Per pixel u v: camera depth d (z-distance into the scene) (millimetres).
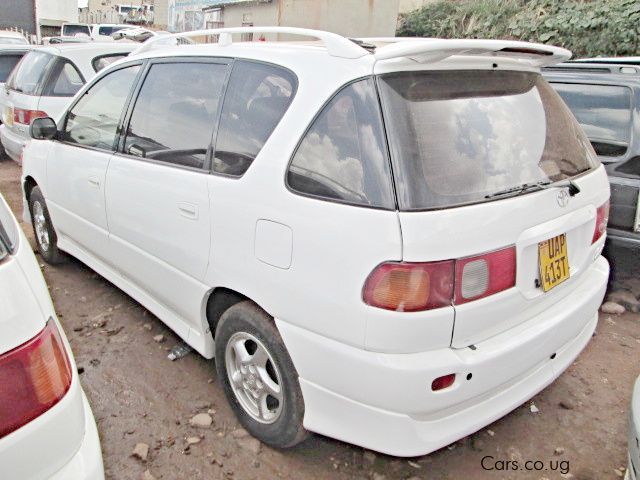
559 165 2512
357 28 12156
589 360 3469
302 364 2264
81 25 24219
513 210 2154
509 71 2525
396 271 1939
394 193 1980
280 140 2355
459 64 2277
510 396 2355
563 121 2730
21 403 1440
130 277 3451
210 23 16781
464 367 2043
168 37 3369
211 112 2754
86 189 3613
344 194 2094
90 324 3654
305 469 2539
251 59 2643
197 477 2465
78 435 1574
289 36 11727
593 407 3025
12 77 7426
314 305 2156
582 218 2482
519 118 2436
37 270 1800
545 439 2785
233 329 2586
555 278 2348
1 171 7996
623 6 9359
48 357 1522
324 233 2109
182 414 2848
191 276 2807
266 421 2578
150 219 3025
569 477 2553
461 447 2725
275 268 2295
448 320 1993
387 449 2105
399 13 14656
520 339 2227
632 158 3768
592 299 2633
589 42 9531
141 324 3682
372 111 2080
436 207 1990
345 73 2207
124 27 23453
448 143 2129
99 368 3195
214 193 2576
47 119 3863
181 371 3193
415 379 1980
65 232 4121
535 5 11070
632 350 3582
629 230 3771
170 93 3068
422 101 2141
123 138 3330
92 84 3816
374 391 2049
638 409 2023
